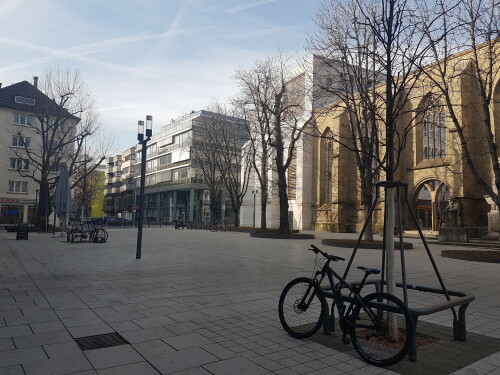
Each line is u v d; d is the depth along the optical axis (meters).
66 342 4.24
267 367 3.64
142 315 5.45
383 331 4.27
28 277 8.57
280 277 8.98
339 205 36.16
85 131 31.78
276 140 26.00
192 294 6.96
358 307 4.14
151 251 14.97
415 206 30.03
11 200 43.72
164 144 75.94
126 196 94.88
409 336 3.65
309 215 41.78
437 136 28.08
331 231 36.72
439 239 22.08
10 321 5.04
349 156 36.38
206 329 4.84
